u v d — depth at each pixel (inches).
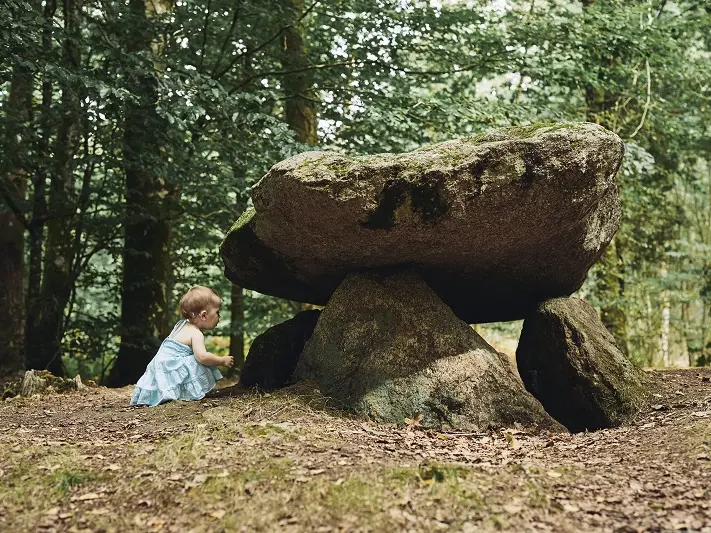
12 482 134.2
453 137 403.9
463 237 190.5
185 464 137.8
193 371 211.5
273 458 140.3
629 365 207.5
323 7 407.2
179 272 519.2
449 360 197.3
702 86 508.4
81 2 372.2
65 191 375.2
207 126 357.4
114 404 227.3
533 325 217.5
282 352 239.1
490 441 177.3
